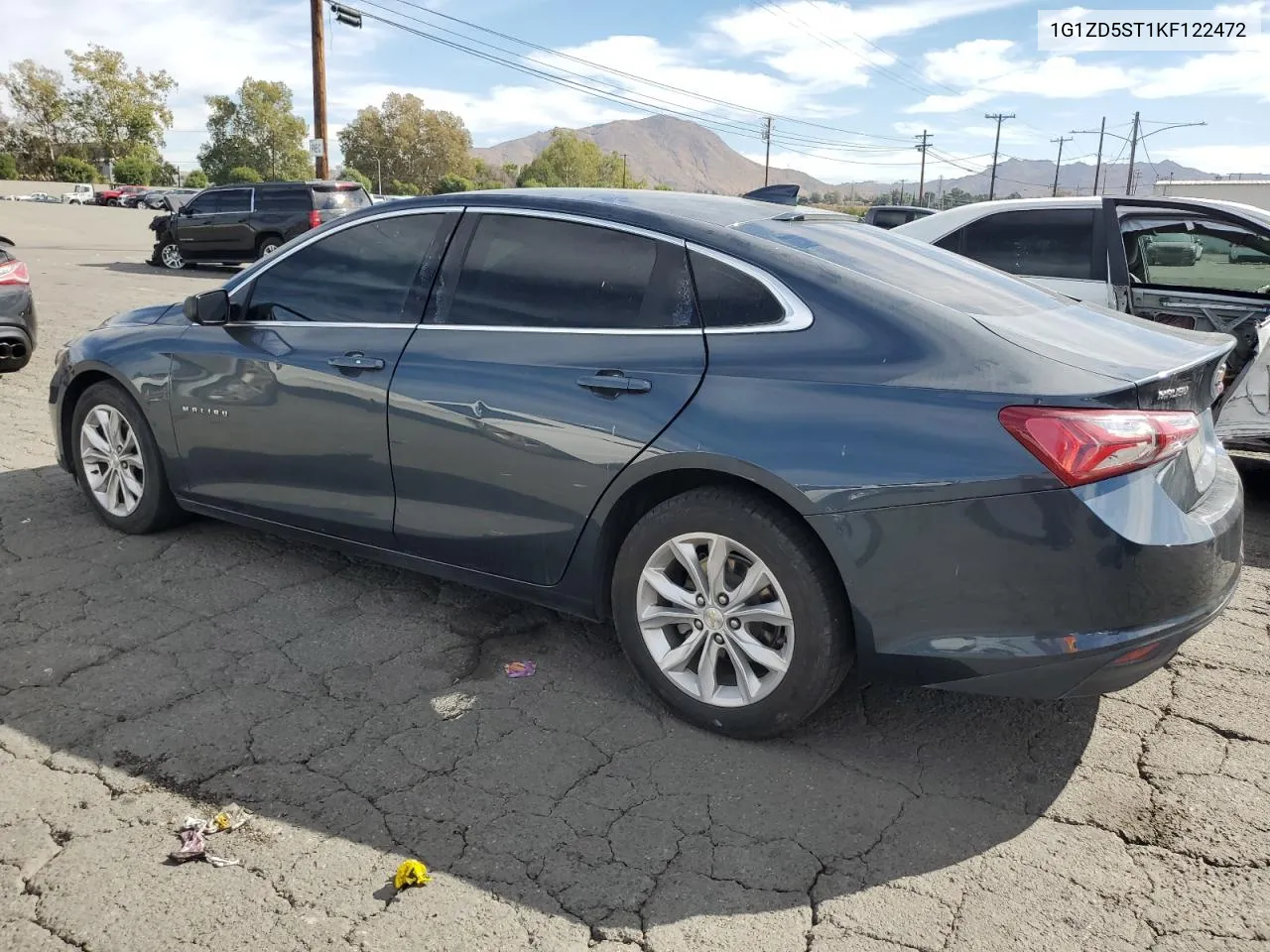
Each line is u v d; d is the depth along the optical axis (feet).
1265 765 9.55
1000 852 8.18
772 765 9.39
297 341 12.40
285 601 12.80
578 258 10.63
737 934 7.16
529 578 10.86
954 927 7.28
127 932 7.01
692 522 9.48
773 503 9.18
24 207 134.92
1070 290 20.65
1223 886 7.79
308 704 10.27
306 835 8.16
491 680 10.90
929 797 8.94
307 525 12.73
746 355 9.37
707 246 9.94
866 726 10.18
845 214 13.00
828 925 7.27
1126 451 8.08
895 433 8.52
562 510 10.25
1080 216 20.92
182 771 9.00
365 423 11.60
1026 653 8.31
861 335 9.04
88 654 11.21
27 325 24.91
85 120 321.11
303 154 356.18
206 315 13.12
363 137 421.18
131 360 14.02
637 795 8.84
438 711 10.21
